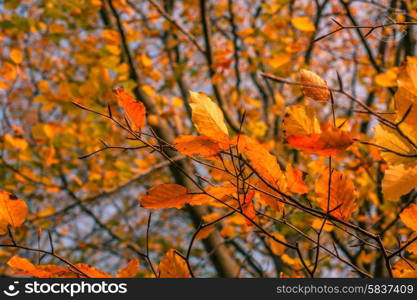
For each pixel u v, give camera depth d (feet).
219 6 17.16
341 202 3.27
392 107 3.42
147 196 3.10
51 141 11.47
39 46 16.99
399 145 3.00
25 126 16.26
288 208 6.68
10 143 10.29
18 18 12.32
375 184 7.76
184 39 15.14
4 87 10.23
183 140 2.87
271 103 18.43
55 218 12.92
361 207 9.05
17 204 3.05
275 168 3.11
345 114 10.42
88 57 13.09
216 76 9.68
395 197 2.91
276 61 9.12
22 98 17.22
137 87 12.42
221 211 12.28
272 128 16.34
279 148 13.93
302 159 9.44
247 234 8.21
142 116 3.00
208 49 13.16
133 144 4.00
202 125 2.81
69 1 11.88
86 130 12.26
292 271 6.88
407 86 2.64
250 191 3.20
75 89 9.44
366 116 7.82
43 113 16.99
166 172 18.25
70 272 3.19
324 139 2.41
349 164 7.66
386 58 13.01
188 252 3.41
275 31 12.62
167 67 16.74
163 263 3.41
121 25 11.75
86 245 17.46
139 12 17.12
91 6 12.33
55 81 16.37
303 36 10.32
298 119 2.82
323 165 7.69
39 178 12.37
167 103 13.03
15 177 12.31
